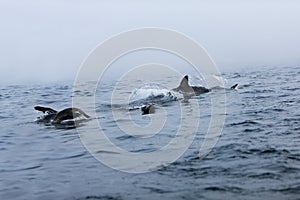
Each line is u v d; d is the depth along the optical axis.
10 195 6.19
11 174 7.27
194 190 5.98
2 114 14.40
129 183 6.43
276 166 6.85
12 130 11.45
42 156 8.45
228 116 11.59
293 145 8.10
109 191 6.13
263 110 12.21
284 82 18.89
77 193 6.12
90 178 6.79
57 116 12.33
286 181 6.15
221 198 5.64
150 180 6.52
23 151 8.98
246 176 6.44
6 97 18.84
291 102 13.42
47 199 5.95
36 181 6.79
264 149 7.90
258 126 10.05
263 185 6.03
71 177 6.90
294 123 10.18
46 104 16.22
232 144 8.44
